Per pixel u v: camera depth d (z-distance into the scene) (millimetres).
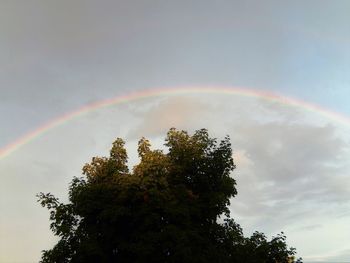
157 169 21562
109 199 20781
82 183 21938
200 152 22656
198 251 20250
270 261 22031
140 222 20281
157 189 20406
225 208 22188
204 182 22406
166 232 19250
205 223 22000
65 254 20500
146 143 22781
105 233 20234
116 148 23156
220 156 22891
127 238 20453
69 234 20734
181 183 22203
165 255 19672
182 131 23375
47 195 21688
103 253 19625
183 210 20219
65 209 21297
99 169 22641
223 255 21359
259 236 23031
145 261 19469
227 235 22422
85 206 20516
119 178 21156
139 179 20766
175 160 22844
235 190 22906
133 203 20750
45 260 20656
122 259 20641
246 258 21812
